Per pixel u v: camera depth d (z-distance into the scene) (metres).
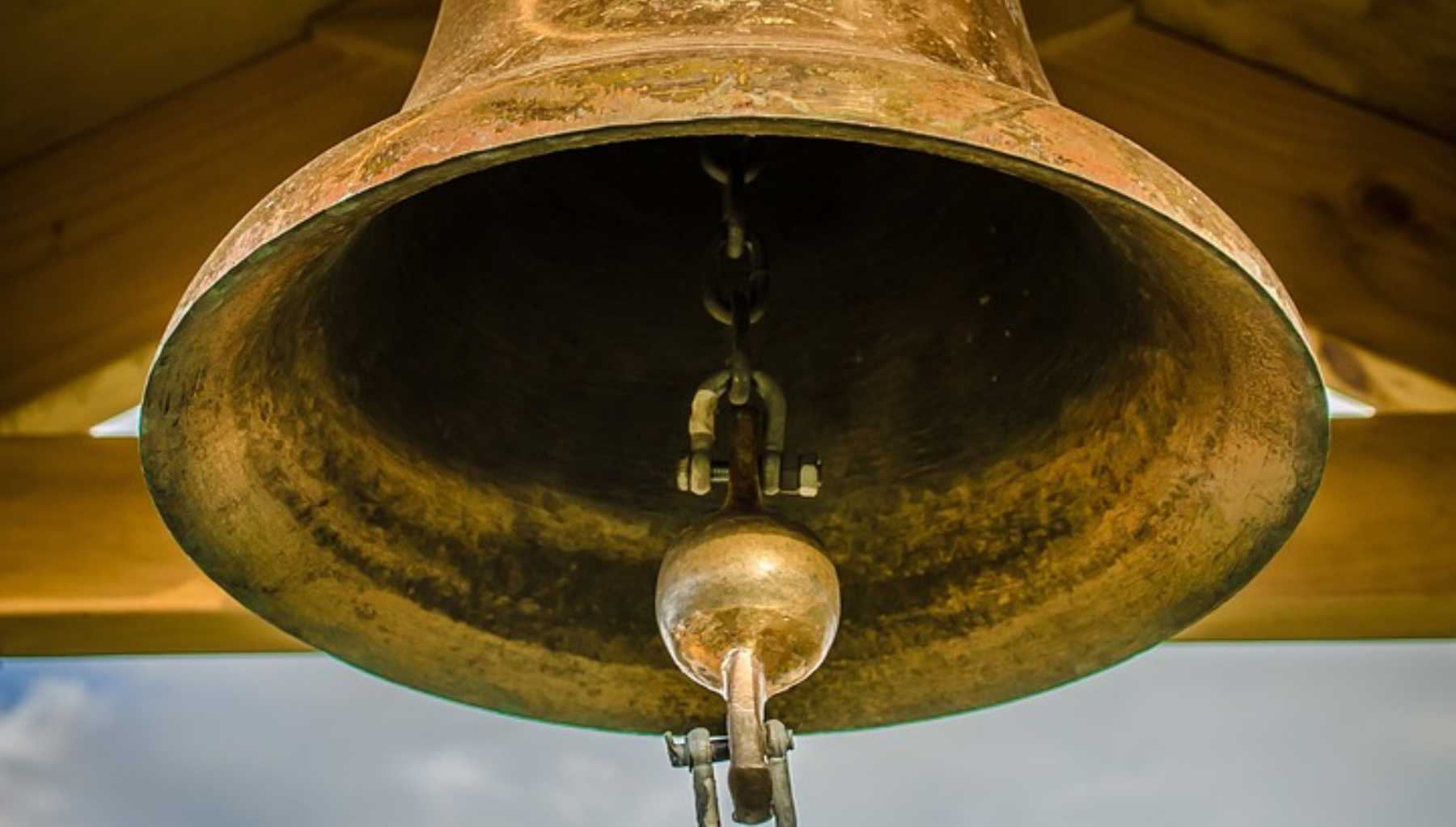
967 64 0.77
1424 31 1.21
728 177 0.92
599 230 0.99
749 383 0.86
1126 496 0.86
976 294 0.94
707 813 0.76
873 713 0.90
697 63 0.65
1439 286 1.23
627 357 0.96
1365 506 1.19
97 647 1.22
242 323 0.79
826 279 0.98
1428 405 1.22
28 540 1.21
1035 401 0.90
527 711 0.89
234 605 1.20
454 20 0.83
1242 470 0.81
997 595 0.89
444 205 0.94
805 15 0.75
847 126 0.64
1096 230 0.87
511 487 0.91
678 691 0.90
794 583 0.76
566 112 0.64
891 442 0.93
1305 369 0.75
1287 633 1.20
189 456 0.80
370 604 0.87
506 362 0.94
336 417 0.87
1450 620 1.18
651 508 0.93
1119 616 0.86
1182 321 0.81
